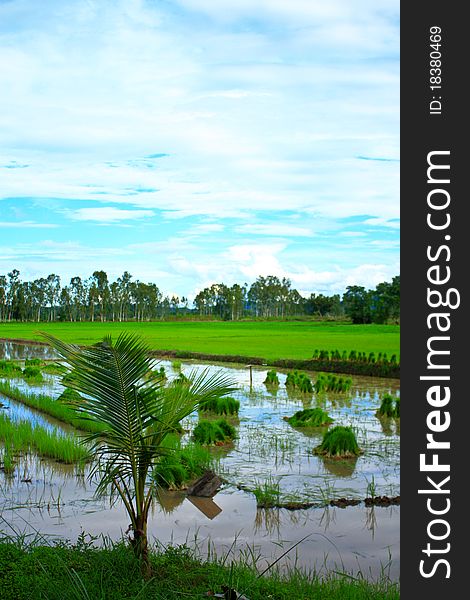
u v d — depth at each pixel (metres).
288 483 13.70
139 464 8.29
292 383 31.33
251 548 10.07
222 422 18.52
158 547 9.21
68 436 17.53
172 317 186.38
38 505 12.08
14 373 37.59
